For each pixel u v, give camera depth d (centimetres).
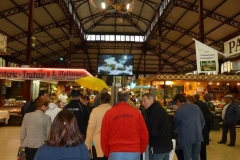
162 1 2011
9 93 2089
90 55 3039
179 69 3200
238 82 1612
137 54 3038
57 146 165
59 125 168
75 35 2436
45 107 380
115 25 2767
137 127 288
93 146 415
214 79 1493
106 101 394
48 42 2372
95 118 381
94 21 2695
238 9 1450
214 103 1408
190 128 407
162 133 348
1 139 856
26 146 356
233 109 775
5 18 1596
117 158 275
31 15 1319
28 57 1290
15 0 1476
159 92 1702
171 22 2031
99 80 684
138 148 283
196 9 1625
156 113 347
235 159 620
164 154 346
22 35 1900
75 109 425
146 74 3412
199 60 532
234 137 778
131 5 1475
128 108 296
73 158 163
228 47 388
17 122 1247
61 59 2897
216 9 1553
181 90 1697
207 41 1994
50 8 1752
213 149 733
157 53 2862
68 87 2230
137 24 2753
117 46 2805
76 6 2170
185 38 2203
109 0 1445
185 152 410
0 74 1202
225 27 1694
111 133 285
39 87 2109
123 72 2264
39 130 360
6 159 603
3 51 841
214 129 1160
